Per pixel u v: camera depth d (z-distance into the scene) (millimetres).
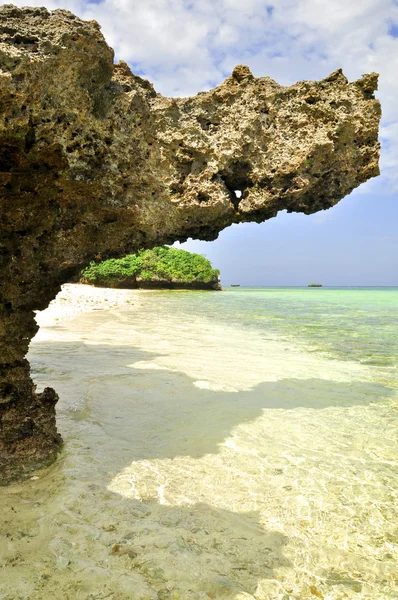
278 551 3414
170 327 16266
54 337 12430
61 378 7738
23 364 4484
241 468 4715
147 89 4766
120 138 3982
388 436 5691
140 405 6543
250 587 3033
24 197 3809
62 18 3406
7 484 4125
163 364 9258
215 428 5777
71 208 4148
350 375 8805
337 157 4980
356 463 4918
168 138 4781
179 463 4777
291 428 5883
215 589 2992
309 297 45906
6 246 4000
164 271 52219
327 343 13039
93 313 20969
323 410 6637
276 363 9898
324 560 3342
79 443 5105
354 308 28344
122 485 4223
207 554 3330
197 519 3750
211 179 4883
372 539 3602
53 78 3338
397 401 7137
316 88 4980
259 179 5020
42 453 4559
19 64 3057
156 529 3572
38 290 4398
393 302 35688
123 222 4492
